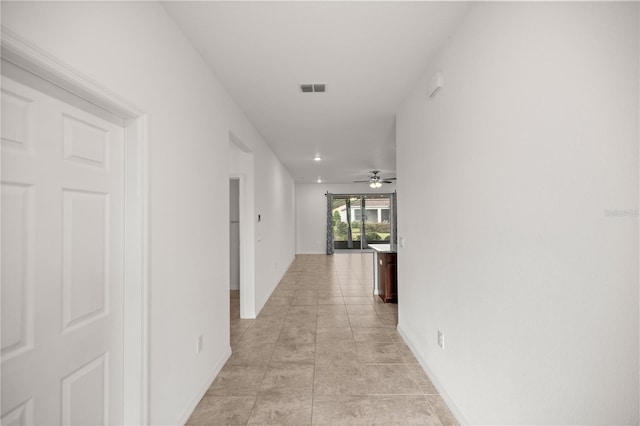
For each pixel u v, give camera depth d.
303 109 3.44
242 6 1.76
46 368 1.11
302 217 11.26
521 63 1.33
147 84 1.58
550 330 1.19
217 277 2.61
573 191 1.08
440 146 2.23
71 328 1.22
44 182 1.10
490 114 1.57
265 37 2.07
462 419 1.92
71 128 1.21
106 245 1.40
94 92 1.22
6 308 0.98
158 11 1.70
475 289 1.75
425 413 2.06
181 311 1.94
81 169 1.26
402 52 2.28
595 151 1.00
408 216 3.11
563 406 1.14
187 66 2.06
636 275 0.91
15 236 1.01
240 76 2.62
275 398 2.24
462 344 1.92
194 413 2.07
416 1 1.73
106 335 1.40
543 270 1.22
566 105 1.11
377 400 2.21
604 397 1.00
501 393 1.51
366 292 5.56
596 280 1.01
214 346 2.53
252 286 4.10
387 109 3.46
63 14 1.07
